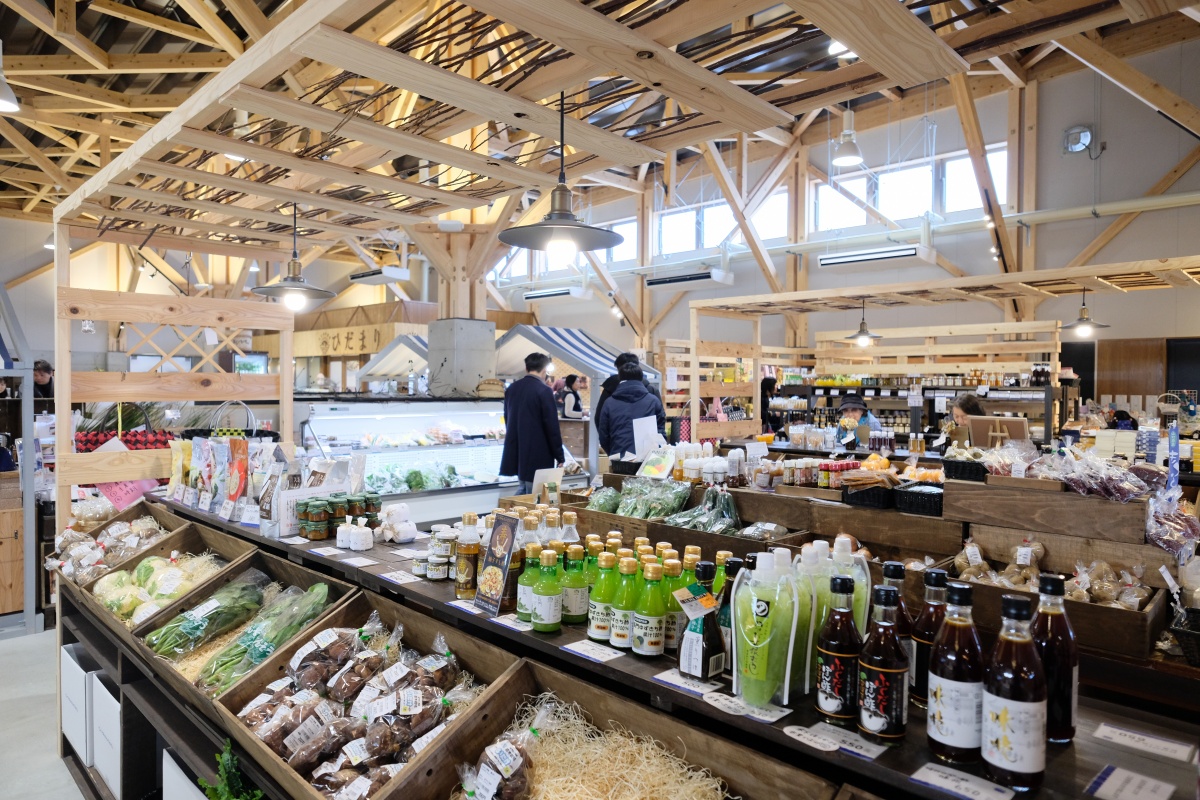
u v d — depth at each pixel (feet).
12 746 11.59
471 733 5.57
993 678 3.84
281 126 9.45
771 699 4.72
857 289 25.11
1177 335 33.96
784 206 48.44
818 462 9.95
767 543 7.79
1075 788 3.76
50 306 54.03
